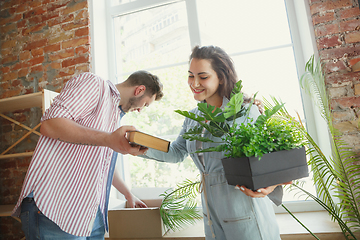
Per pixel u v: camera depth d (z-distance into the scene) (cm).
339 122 148
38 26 213
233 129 80
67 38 204
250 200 92
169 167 196
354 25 154
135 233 142
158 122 203
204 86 104
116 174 152
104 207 119
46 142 96
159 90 135
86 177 100
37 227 92
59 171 95
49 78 203
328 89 152
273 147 76
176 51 206
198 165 108
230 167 80
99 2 216
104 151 110
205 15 204
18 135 203
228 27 199
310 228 134
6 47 219
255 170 71
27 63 211
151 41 214
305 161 81
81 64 197
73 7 206
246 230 91
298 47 182
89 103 96
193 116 79
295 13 185
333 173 123
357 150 143
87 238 113
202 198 108
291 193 174
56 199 93
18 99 168
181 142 127
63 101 88
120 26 224
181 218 142
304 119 179
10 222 195
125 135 84
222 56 104
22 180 196
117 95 111
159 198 184
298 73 181
